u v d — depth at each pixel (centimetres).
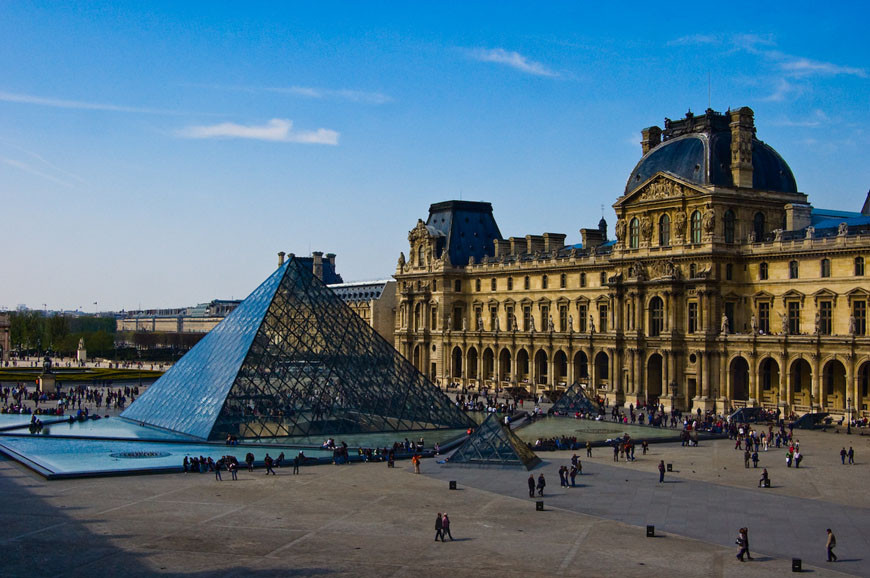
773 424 14938
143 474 10288
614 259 18625
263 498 9025
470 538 7444
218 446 12262
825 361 15000
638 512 8481
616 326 18550
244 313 14588
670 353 17188
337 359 13938
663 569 6575
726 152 17412
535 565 6650
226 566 6594
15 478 9994
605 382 19612
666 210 17675
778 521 8125
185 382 14250
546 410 18138
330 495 9212
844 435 13788
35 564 6612
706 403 16588
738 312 17062
